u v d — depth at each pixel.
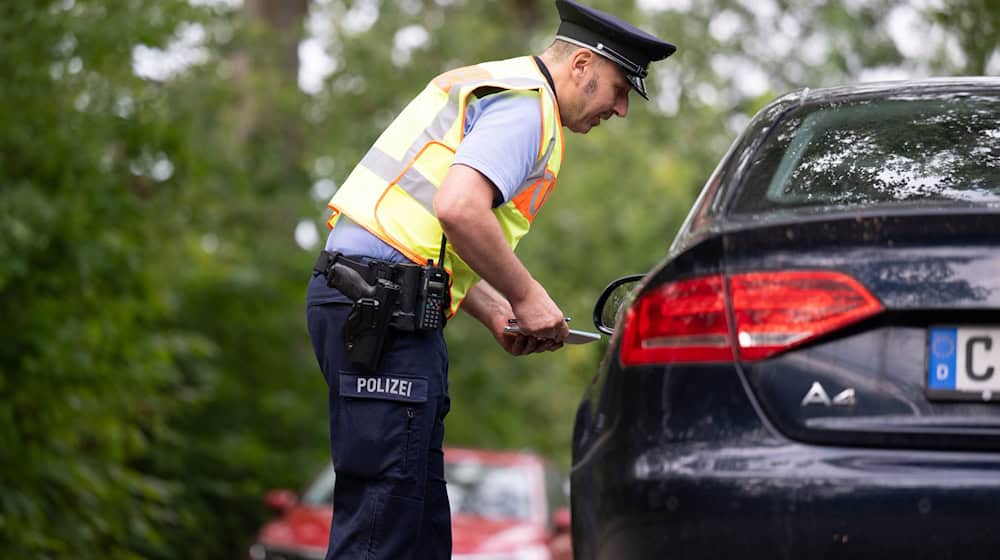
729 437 5.69
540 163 7.55
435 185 7.55
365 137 43.62
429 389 7.55
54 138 20.03
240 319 36.94
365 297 7.44
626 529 5.88
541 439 49.97
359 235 7.63
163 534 31.77
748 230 5.81
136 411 24.86
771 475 5.54
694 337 5.84
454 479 24.64
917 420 5.50
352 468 7.57
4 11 19.30
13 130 19.69
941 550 5.36
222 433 35.91
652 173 51.75
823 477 5.47
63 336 20.45
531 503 24.03
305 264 37.84
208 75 29.80
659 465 5.77
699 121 48.72
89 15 19.88
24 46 19.36
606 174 51.69
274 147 39.06
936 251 5.56
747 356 5.73
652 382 5.92
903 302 5.55
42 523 21.44
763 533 5.52
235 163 30.56
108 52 20.14
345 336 7.48
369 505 7.52
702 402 5.78
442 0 51.44
